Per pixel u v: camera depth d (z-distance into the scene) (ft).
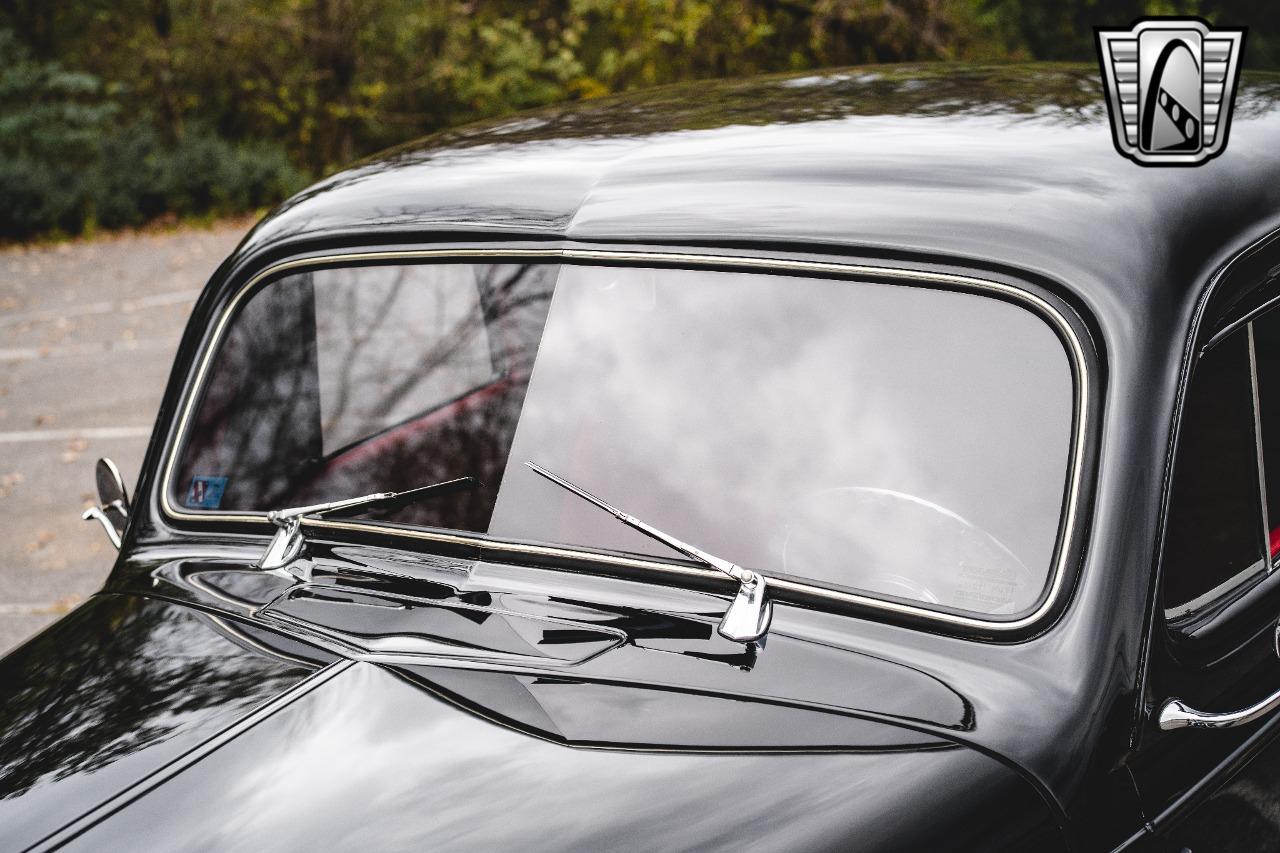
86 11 77.92
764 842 5.00
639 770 5.26
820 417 6.42
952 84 8.72
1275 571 7.25
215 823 5.12
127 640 6.63
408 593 6.55
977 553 6.04
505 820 5.02
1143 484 5.90
